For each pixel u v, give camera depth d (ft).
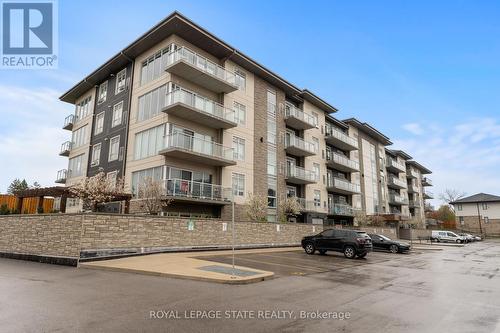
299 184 120.16
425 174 278.46
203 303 24.98
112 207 86.84
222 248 68.03
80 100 121.29
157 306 23.75
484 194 249.14
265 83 110.63
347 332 19.15
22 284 31.27
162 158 80.28
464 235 166.91
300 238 90.48
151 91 88.07
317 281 36.68
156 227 55.98
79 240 45.44
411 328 20.15
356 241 64.34
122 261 46.39
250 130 101.40
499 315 23.53
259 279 35.70
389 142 188.24
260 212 88.99
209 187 86.12
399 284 36.17
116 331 18.29
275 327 19.74
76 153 115.24
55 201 109.81
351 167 145.59
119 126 95.86
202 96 90.38
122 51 93.40
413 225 190.80
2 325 18.92
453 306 26.14
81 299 25.40
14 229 57.31
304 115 122.52
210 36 86.99
